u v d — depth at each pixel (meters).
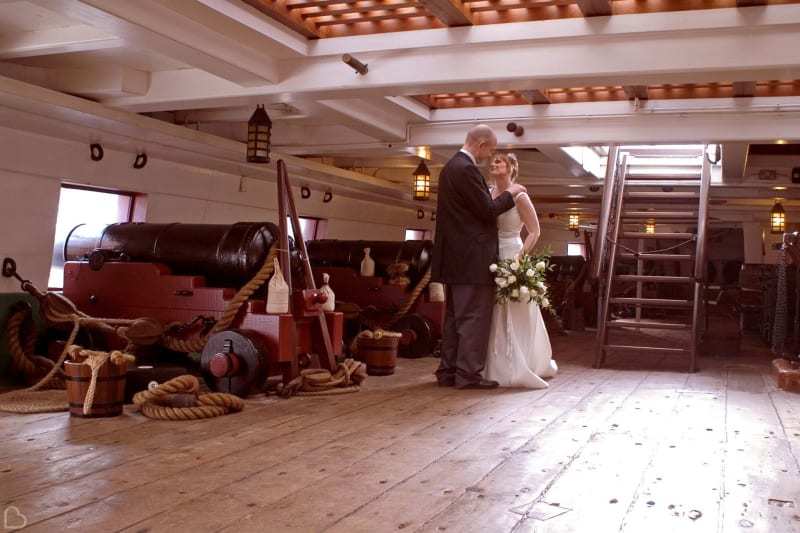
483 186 5.99
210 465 3.54
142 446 3.90
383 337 6.75
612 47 5.11
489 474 3.46
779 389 6.25
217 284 6.18
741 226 18.03
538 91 6.94
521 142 7.69
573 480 3.39
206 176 8.77
